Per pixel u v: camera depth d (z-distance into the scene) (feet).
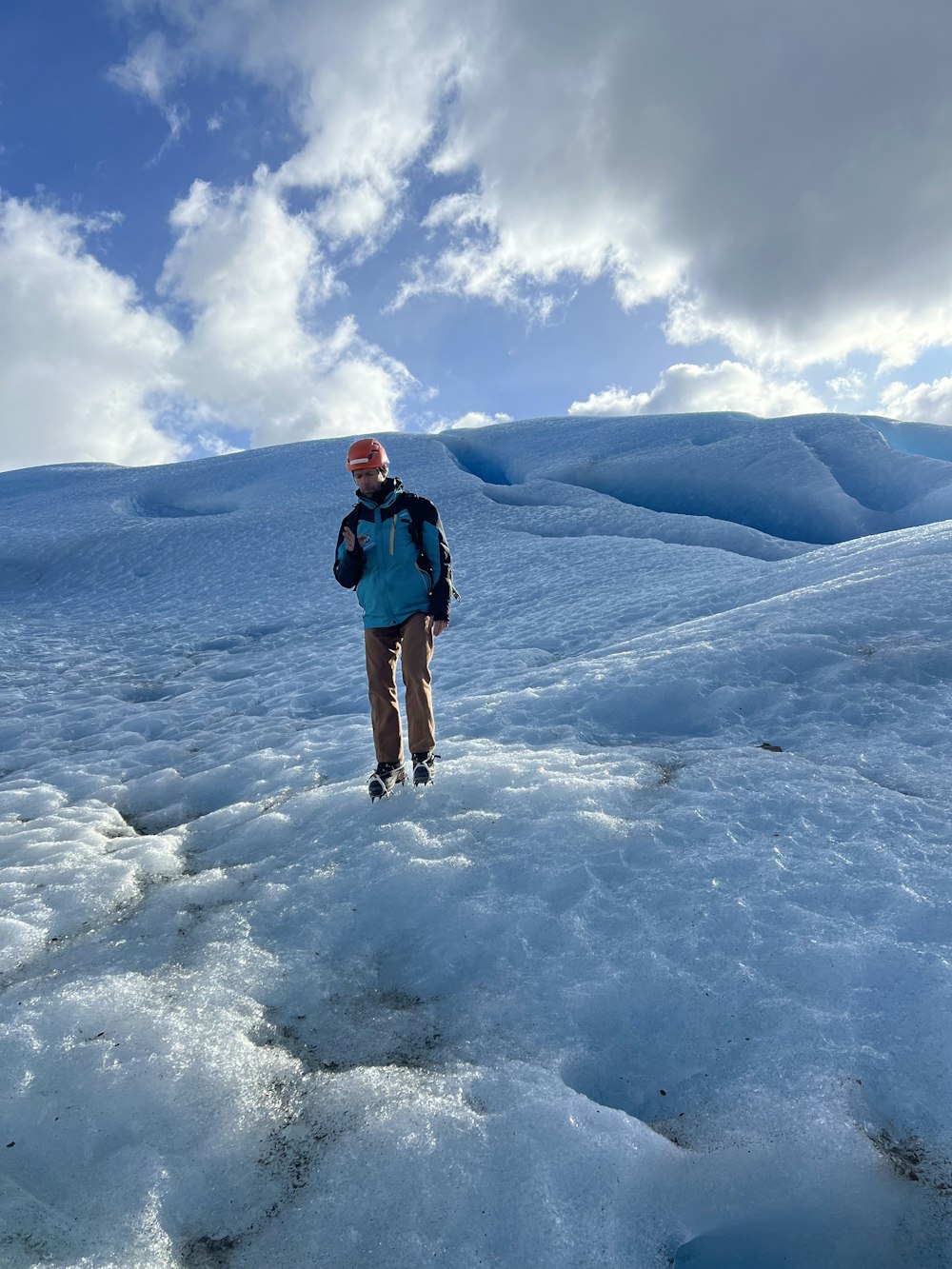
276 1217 5.41
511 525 83.35
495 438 160.35
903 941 7.76
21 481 147.54
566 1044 7.02
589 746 15.53
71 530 90.94
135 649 42.93
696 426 144.97
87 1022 7.47
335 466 134.00
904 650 17.63
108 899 10.74
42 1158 6.06
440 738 17.12
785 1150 5.60
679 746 15.24
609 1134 5.74
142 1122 6.28
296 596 57.62
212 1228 5.40
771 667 18.21
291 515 90.38
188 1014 7.59
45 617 56.59
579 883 9.62
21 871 11.86
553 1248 5.01
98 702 29.55
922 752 13.20
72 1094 6.58
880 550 29.84
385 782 12.75
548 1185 5.39
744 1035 6.91
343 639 39.65
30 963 9.21
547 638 31.89
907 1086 6.11
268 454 149.48
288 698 26.58
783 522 102.99
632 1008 7.41
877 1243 5.04
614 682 18.45
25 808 16.47
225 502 124.06
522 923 8.89
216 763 19.06
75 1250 5.16
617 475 124.88
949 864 9.12
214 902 10.28
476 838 11.03
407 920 9.33
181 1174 5.78
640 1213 5.29
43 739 24.43
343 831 11.96
